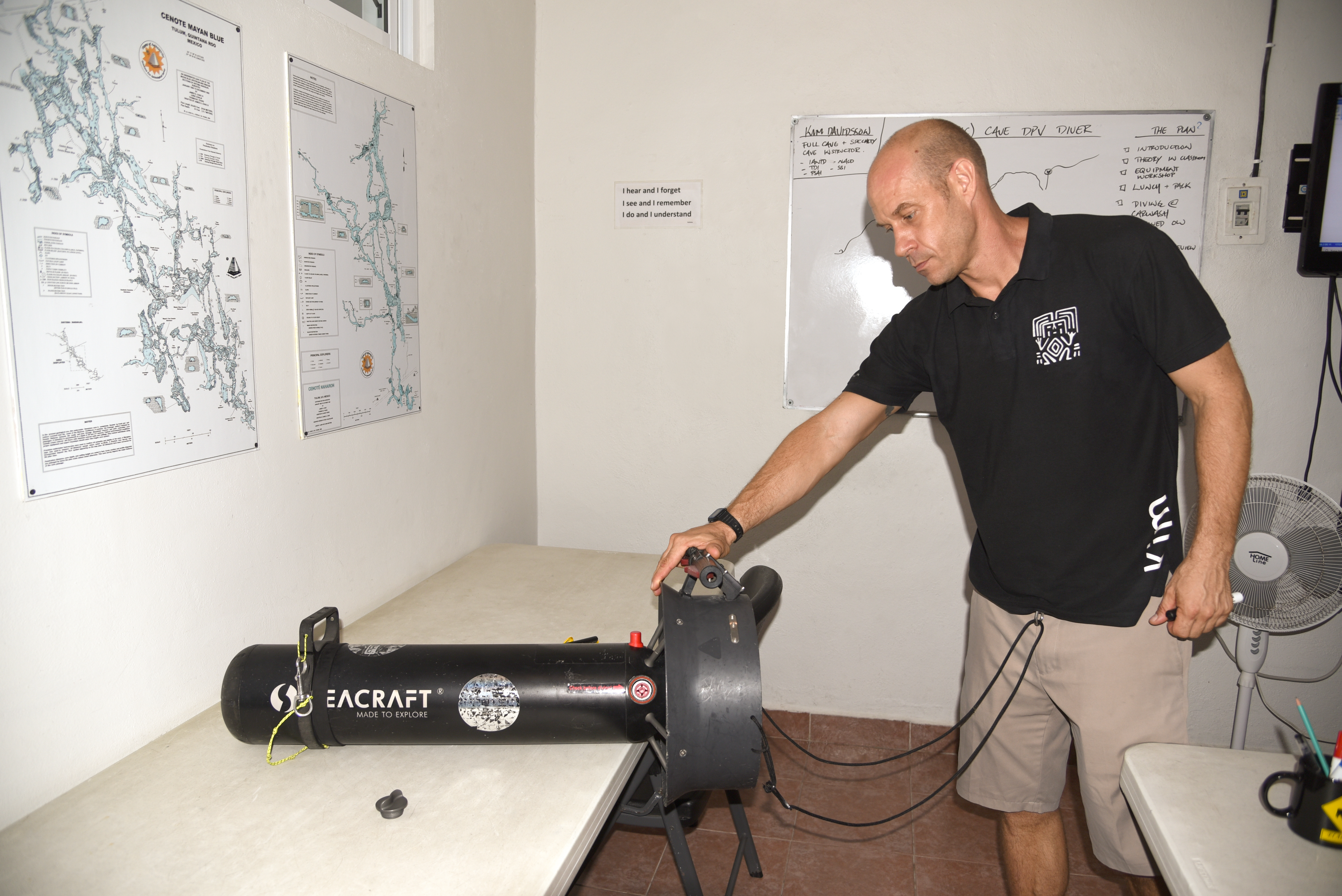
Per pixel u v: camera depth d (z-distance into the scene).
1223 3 2.29
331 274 1.66
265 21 1.44
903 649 2.71
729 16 2.56
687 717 1.09
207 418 1.34
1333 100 2.15
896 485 2.64
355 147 1.72
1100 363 1.37
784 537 2.72
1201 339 1.27
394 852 0.96
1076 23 2.37
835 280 2.60
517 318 2.64
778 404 2.70
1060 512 1.42
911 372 1.64
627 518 2.85
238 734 1.16
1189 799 0.97
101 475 1.15
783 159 2.59
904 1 2.46
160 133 1.22
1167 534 1.40
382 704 1.13
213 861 0.95
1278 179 2.32
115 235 1.15
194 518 1.33
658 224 2.69
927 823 2.24
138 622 1.23
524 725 1.15
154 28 1.20
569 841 0.99
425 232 2.04
